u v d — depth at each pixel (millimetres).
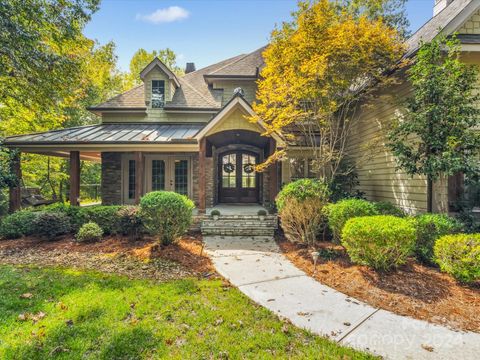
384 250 5324
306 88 8609
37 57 10977
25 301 4301
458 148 6457
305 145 11508
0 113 14016
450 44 6379
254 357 3064
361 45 8086
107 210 8852
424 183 7828
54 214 8375
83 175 22781
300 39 8492
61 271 5688
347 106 9953
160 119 13852
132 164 13359
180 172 13328
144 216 7449
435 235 5852
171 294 4648
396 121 7738
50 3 11562
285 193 8016
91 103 20734
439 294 4645
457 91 6316
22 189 15000
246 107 9648
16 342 3279
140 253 6941
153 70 13875
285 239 8906
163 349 3182
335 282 5355
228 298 4562
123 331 3502
